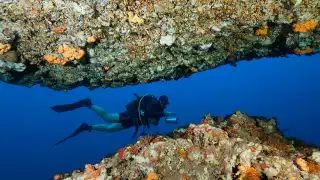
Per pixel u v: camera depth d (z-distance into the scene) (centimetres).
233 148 311
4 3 342
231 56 457
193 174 310
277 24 387
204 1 358
